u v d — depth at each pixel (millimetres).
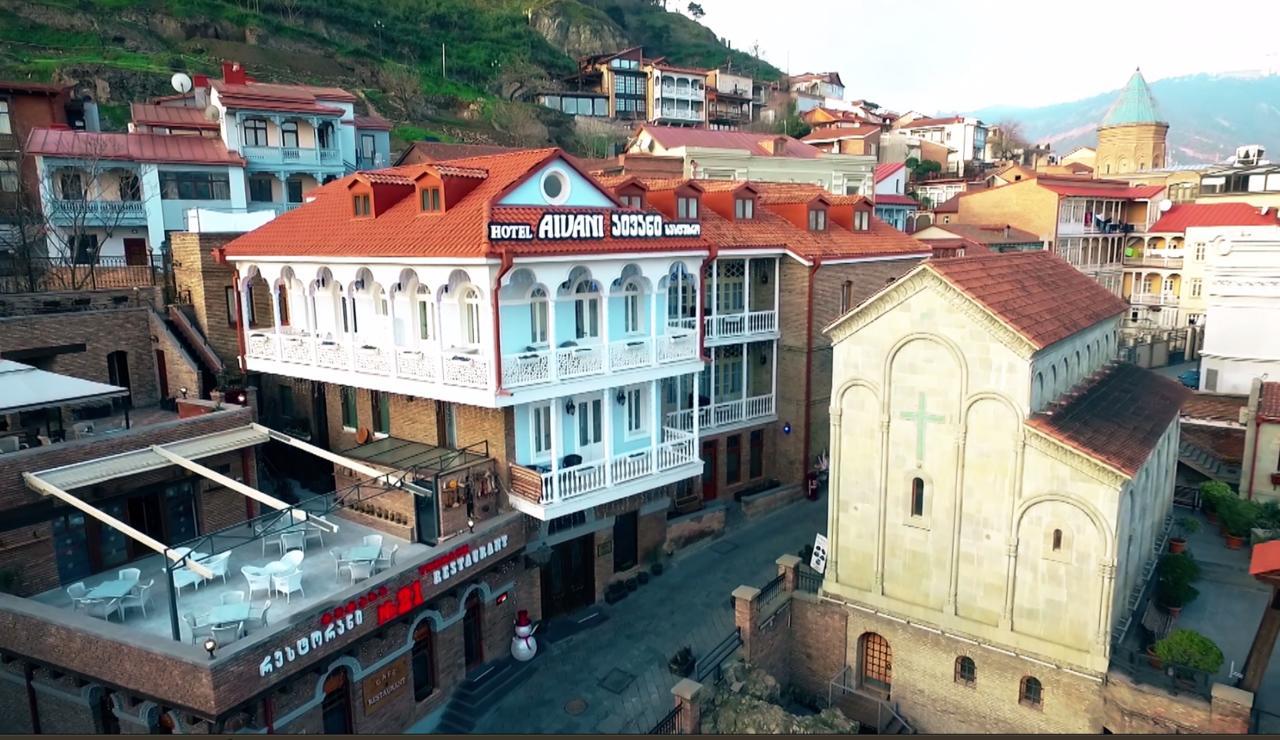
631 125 112938
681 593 28781
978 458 22141
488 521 24359
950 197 94438
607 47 139500
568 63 127500
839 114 125125
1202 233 67062
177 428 24297
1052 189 67125
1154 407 26219
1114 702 20422
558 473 24312
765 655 24938
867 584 24828
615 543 29047
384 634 20938
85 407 29266
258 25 94188
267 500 21766
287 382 33219
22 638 19328
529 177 24938
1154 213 73188
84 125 58000
